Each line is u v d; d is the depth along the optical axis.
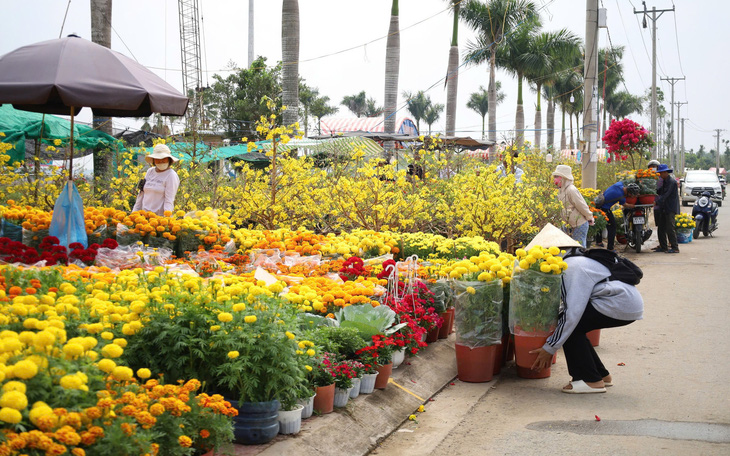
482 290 6.86
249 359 4.32
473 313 6.90
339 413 5.28
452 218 12.60
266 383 4.45
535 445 5.10
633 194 17.14
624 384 6.68
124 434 2.96
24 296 3.80
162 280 4.93
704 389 6.38
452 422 5.75
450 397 6.49
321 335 5.57
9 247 6.17
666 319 9.64
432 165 15.79
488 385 6.89
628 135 24.06
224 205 12.76
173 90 7.76
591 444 5.07
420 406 6.12
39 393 2.85
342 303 6.21
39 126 12.91
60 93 6.77
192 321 4.27
